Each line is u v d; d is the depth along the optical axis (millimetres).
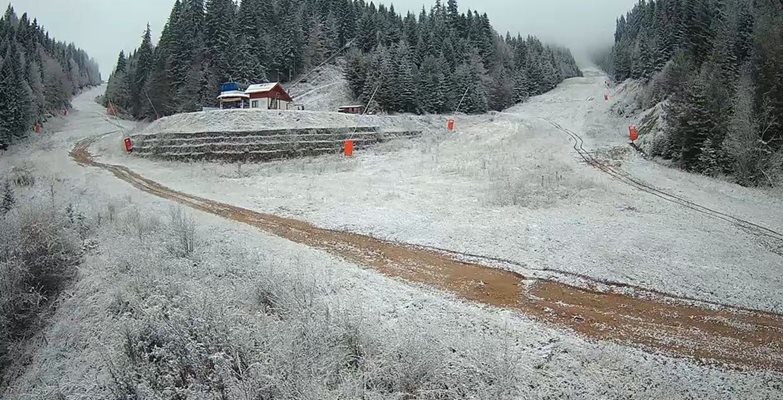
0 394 10180
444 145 35875
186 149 33656
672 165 26938
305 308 9117
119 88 86938
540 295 10719
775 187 22359
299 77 68812
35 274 13117
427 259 13070
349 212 18125
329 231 15836
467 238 14695
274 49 66938
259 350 7738
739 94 26453
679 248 13672
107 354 8891
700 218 17062
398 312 9625
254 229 15977
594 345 8438
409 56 65125
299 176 26234
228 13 65625
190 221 15281
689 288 11039
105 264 13109
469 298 10539
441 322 9195
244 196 21562
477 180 23406
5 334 11578
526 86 77688
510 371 7281
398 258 13156
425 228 15773
